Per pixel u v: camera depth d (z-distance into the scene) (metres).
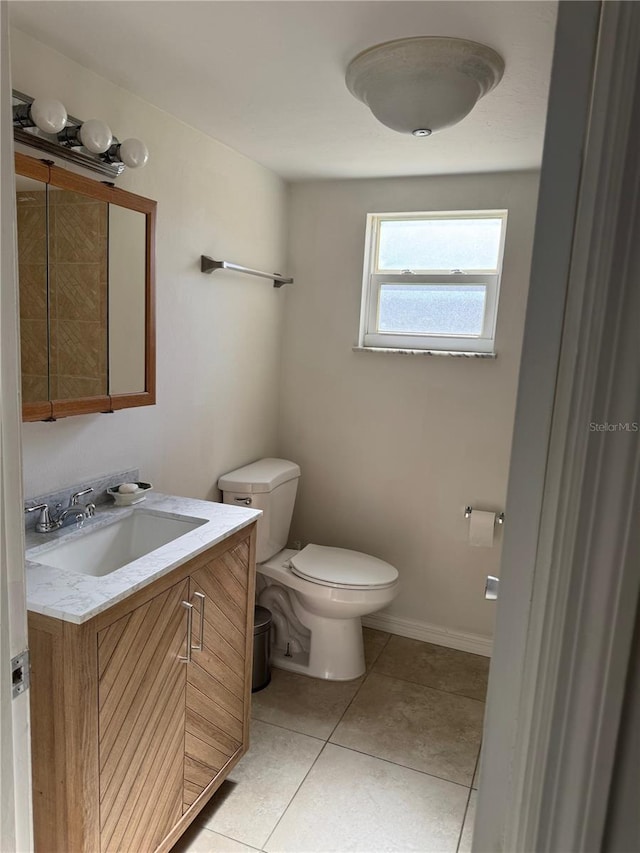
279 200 2.81
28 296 1.48
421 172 2.58
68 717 1.23
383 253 2.88
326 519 3.06
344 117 1.97
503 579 0.59
